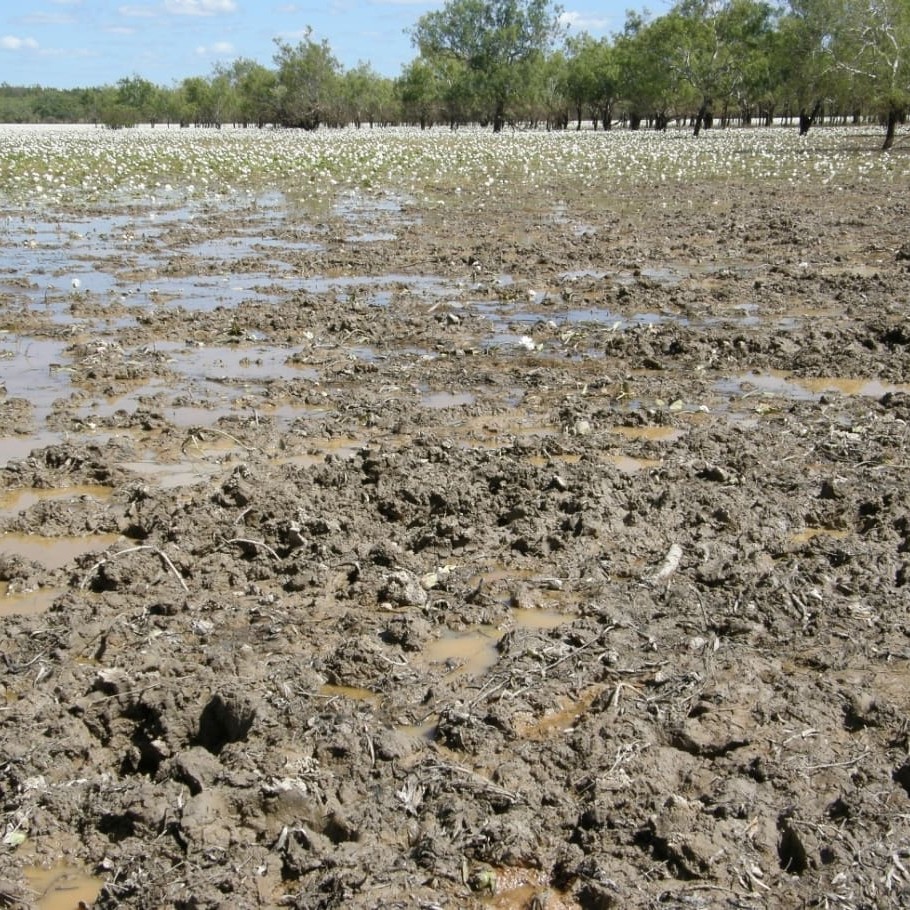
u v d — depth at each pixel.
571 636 5.48
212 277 15.70
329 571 6.23
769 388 10.16
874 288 14.59
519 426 8.95
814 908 3.69
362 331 12.18
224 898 3.71
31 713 4.79
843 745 4.59
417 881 3.79
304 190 29.95
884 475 7.66
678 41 63.56
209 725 4.73
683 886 3.78
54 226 21.25
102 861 3.95
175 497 7.18
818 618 5.64
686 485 7.43
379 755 4.53
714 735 4.64
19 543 6.78
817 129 72.19
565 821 4.12
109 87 124.50
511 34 78.12
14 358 11.06
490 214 23.70
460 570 6.26
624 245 18.69
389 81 102.81
